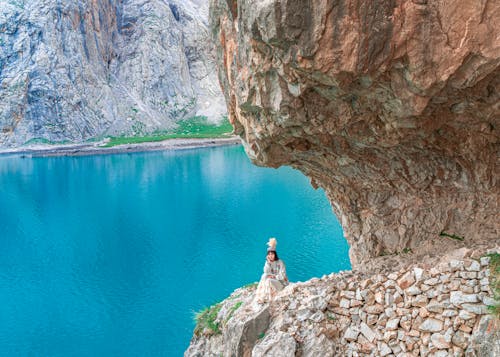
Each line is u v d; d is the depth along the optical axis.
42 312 17.84
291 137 6.79
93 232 27.83
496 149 6.94
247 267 21.14
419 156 7.63
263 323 7.86
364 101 5.68
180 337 15.66
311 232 24.95
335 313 7.52
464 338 6.42
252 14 4.94
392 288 7.12
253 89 5.92
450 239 7.89
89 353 14.85
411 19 4.66
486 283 6.43
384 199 8.77
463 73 4.91
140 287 19.72
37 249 25.16
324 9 4.55
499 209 7.38
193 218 29.61
